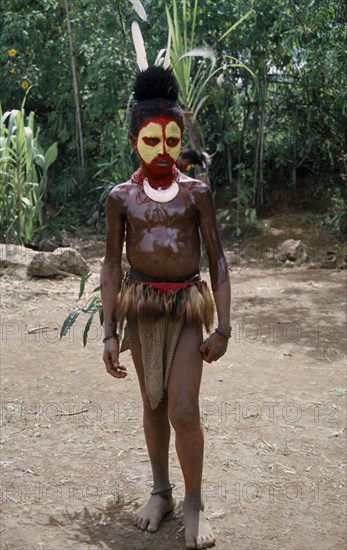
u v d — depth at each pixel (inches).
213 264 107.7
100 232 369.4
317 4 330.0
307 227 360.5
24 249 285.7
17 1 393.7
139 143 103.3
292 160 387.5
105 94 366.3
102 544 105.1
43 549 103.5
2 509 114.2
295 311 241.3
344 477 126.0
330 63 346.0
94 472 126.8
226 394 163.5
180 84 288.5
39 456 132.4
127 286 106.8
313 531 109.4
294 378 175.2
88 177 400.2
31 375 175.2
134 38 113.7
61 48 388.8
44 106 414.9
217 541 106.3
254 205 384.2
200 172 297.1
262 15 344.8
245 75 365.4
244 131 380.8
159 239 103.7
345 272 304.8
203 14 337.1
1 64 393.4
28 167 313.9
